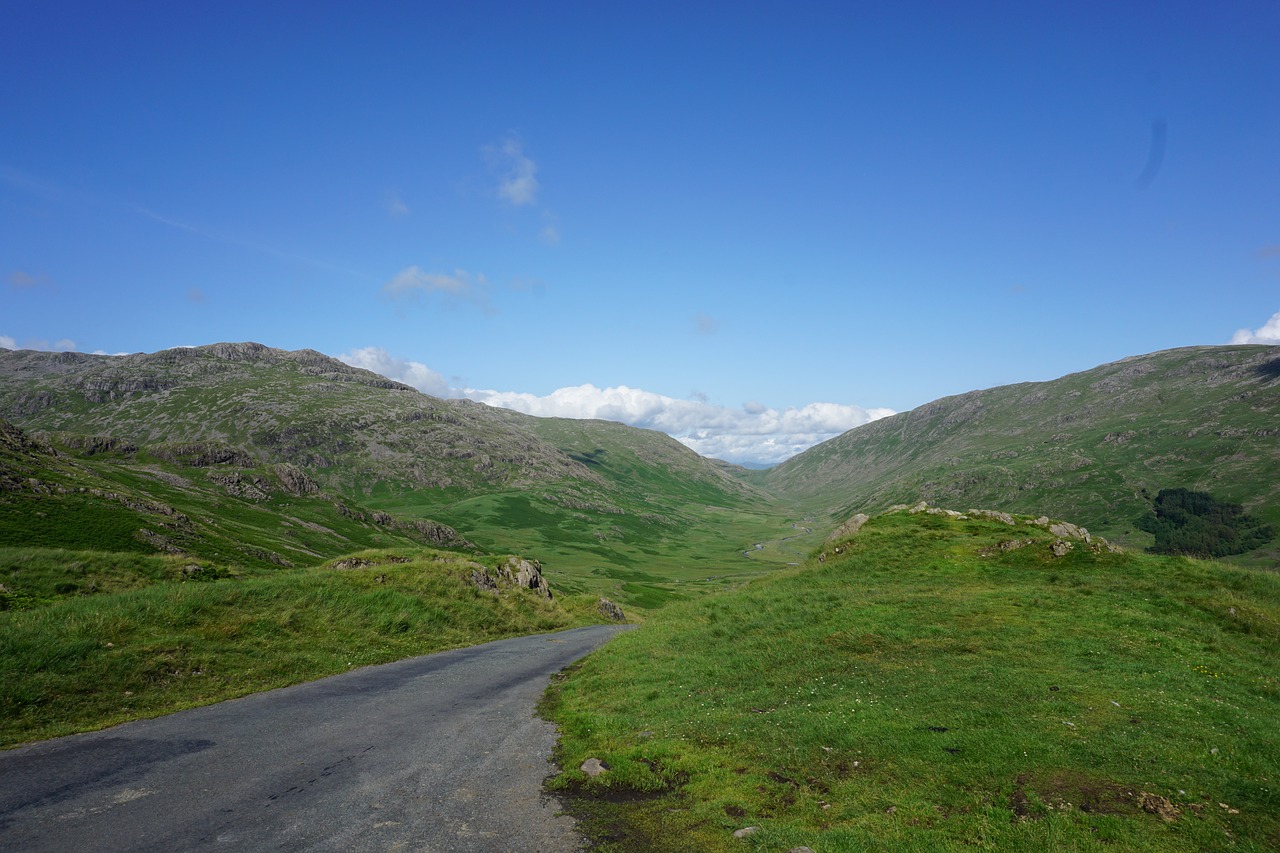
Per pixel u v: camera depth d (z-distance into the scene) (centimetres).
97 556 3912
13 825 1131
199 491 14538
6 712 1717
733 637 2972
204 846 1076
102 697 1931
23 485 8256
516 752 1659
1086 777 1309
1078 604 2952
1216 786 1259
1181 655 2270
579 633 4753
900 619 2808
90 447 15788
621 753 1588
